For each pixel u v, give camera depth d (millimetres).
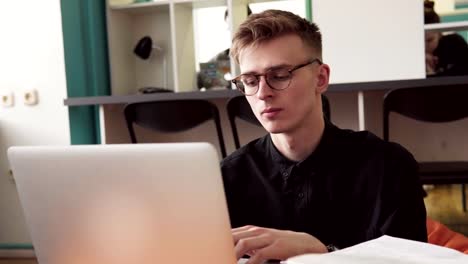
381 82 2174
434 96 1988
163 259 590
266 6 3482
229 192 1082
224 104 2871
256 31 895
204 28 3531
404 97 2021
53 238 671
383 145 1043
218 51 3518
